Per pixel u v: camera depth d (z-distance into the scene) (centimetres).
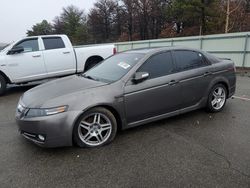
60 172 312
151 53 436
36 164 332
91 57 914
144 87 406
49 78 848
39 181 294
